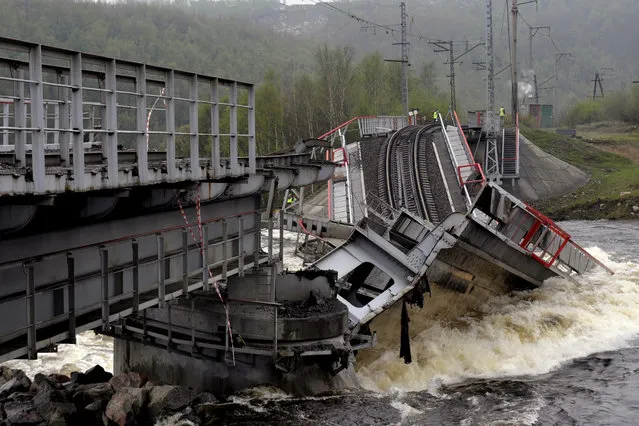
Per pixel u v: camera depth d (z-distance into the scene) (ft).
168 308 70.33
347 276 91.76
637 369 77.51
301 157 86.79
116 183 46.70
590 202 238.48
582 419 64.54
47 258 46.19
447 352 81.61
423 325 86.94
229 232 70.85
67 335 47.85
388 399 69.41
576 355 83.51
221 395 69.72
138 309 54.24
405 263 84.07
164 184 56.85
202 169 57.57
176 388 66.44
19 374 68.95
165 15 590.55
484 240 89.35
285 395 69.15
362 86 360.69
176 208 62.39
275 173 73.87
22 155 45.98
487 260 91.91
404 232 96.78
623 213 228.43
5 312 45.55
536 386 73.41
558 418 64.80
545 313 93.35
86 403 63.26
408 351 75.31
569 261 106.73
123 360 77.97
